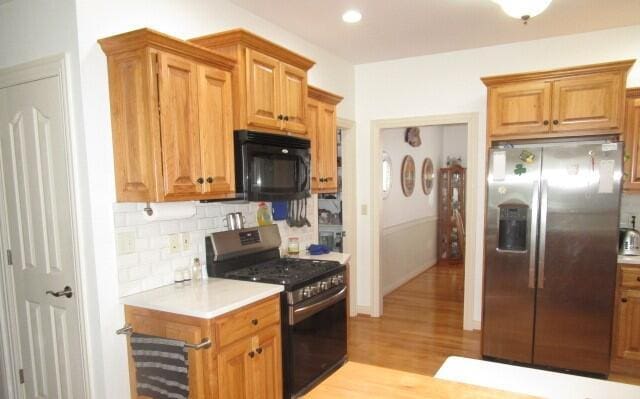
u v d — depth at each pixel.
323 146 3.27
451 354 3.38
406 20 3.07
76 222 2.01
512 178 3.02
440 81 3.94
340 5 2.80
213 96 2.17
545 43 3.53
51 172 2.10
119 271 2.08
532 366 3.09
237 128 2.31
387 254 5.14
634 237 3.09
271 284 2.33
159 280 2.28
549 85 3.00
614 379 2.89
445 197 6.97
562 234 2.91
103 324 2.01
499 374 1.34
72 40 1.93
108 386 2.03
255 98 2.35
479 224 3.83
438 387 1.19
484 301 3.20
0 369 2.48
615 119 2.85
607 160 2.77
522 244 3.09
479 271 3.85
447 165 7.22
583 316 2.91
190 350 1.87
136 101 1.91
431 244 6.77
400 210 5.60
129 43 1.88
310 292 2.49
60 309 2.15
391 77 4.16
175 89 1.95
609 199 2.78
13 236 2.34
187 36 2.43
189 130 2.03
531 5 1.93
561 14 2.98
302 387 2.46
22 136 2.21
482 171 3.80
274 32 3.15
